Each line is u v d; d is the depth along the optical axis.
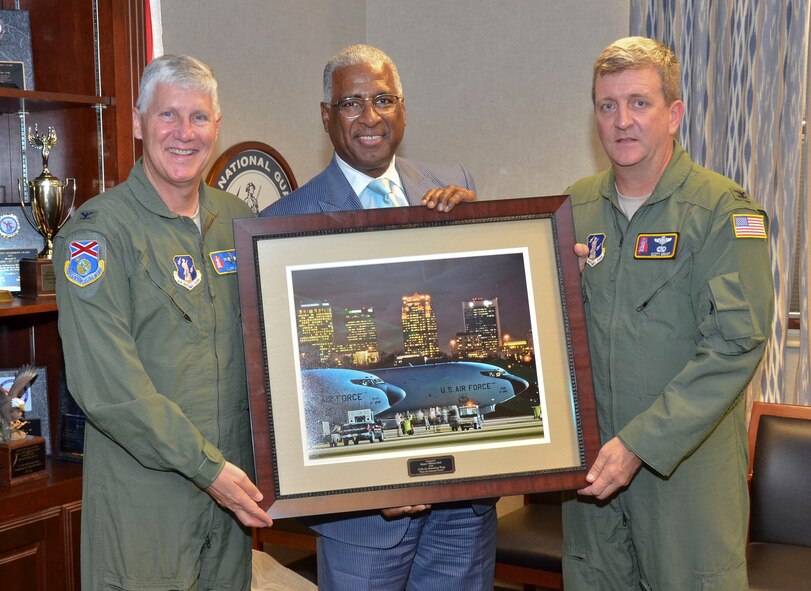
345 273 1.92
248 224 1.89
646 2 3.69
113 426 1.78
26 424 2.69
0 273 2.66
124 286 1.85
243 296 1.89
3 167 2.74
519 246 1.96
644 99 1.89
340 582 2.09
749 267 1.86
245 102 3.70
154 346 1.87
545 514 3.11
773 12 3.40
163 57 1.92
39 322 2.78
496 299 1.95
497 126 4.23
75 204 2.76
